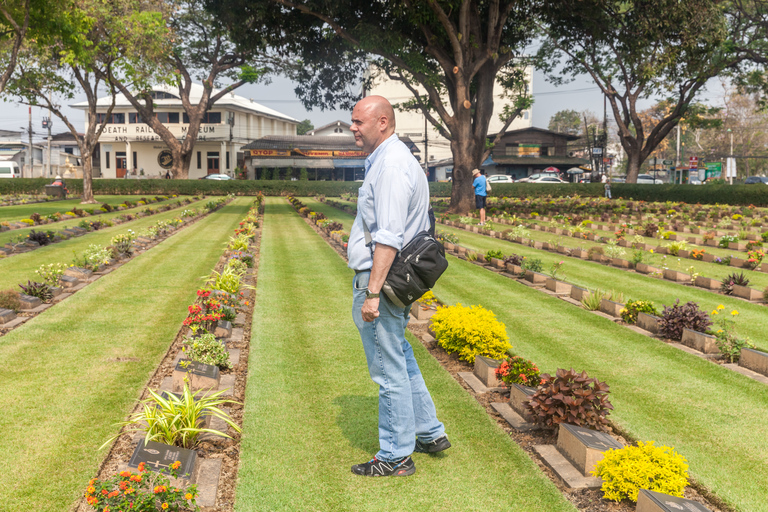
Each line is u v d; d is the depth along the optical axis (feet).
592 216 78.18
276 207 104.53
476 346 18.12
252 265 37.52
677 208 94.38
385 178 10.39
